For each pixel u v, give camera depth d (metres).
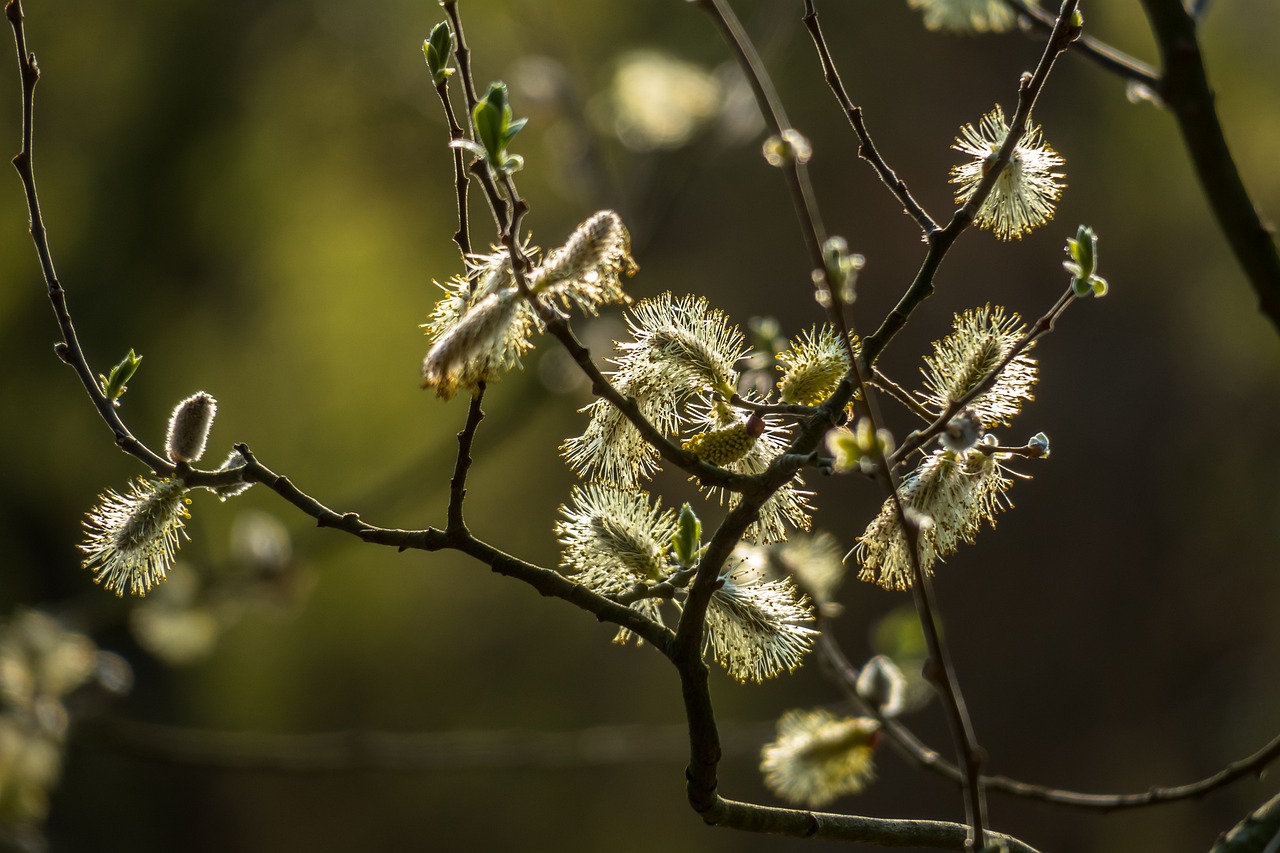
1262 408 12.48
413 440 11.94
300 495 2.00
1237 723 11.99
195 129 12.26
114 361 12.15
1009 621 12.30
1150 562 12.41
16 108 11.87
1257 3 12.33
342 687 12.17
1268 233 2.35
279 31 11.94
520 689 12.14
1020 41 11.45
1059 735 12.12
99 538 2.07
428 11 8.48
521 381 10.41
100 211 12.16
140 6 12.03
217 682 12.03
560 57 6.24
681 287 11.02
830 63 2.12
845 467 1.68
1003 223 2.17
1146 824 11.90
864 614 11.28
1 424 12.02
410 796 11.93
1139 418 12.51
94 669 5.22
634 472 2.09
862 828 2.11
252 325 12.49
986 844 2.04
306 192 12.48
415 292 12.27
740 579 2.11
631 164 6.07
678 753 5.23
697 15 8.22
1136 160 11.80
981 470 2.06
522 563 1.98
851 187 11.42
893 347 11.51
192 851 12.12
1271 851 1.96
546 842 11.63
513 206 1.65
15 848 5.05
